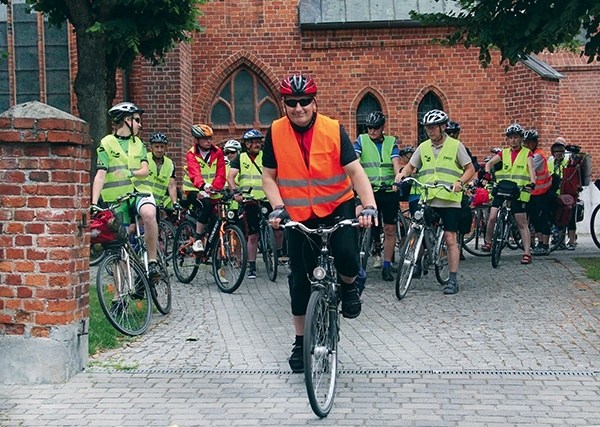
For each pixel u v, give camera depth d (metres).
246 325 8.20
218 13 18.89
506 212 12.00
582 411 5.10
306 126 5.54
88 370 6.34
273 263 11.23
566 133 22.34
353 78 18.98
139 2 12.93
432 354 6.71
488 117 19.05
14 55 18.36
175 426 4.94
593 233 14.52
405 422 4.93
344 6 19.05
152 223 8.02
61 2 13.98
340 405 5.30
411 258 9.60
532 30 11.66
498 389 5.61
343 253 5.54
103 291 7.43
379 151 11.02
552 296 9.40
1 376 6.04
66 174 6.11
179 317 8.66
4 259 6.10
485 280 10.73
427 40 18.91
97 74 13.80
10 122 6.01
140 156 8.52
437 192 9.67
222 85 19.09
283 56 18.94
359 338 7.43
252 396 5.55
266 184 5.68
